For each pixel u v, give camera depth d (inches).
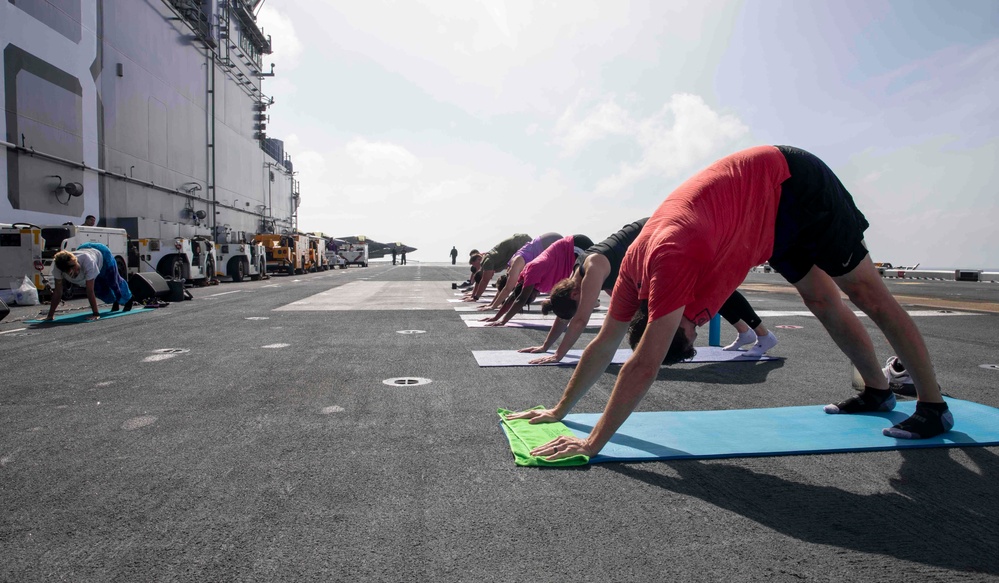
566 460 92.1
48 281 424.8
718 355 202.1
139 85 726.5
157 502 77.3
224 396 139.4
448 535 67.9
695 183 92.7
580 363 107.0
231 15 1082.7
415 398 137.9
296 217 1659.7
